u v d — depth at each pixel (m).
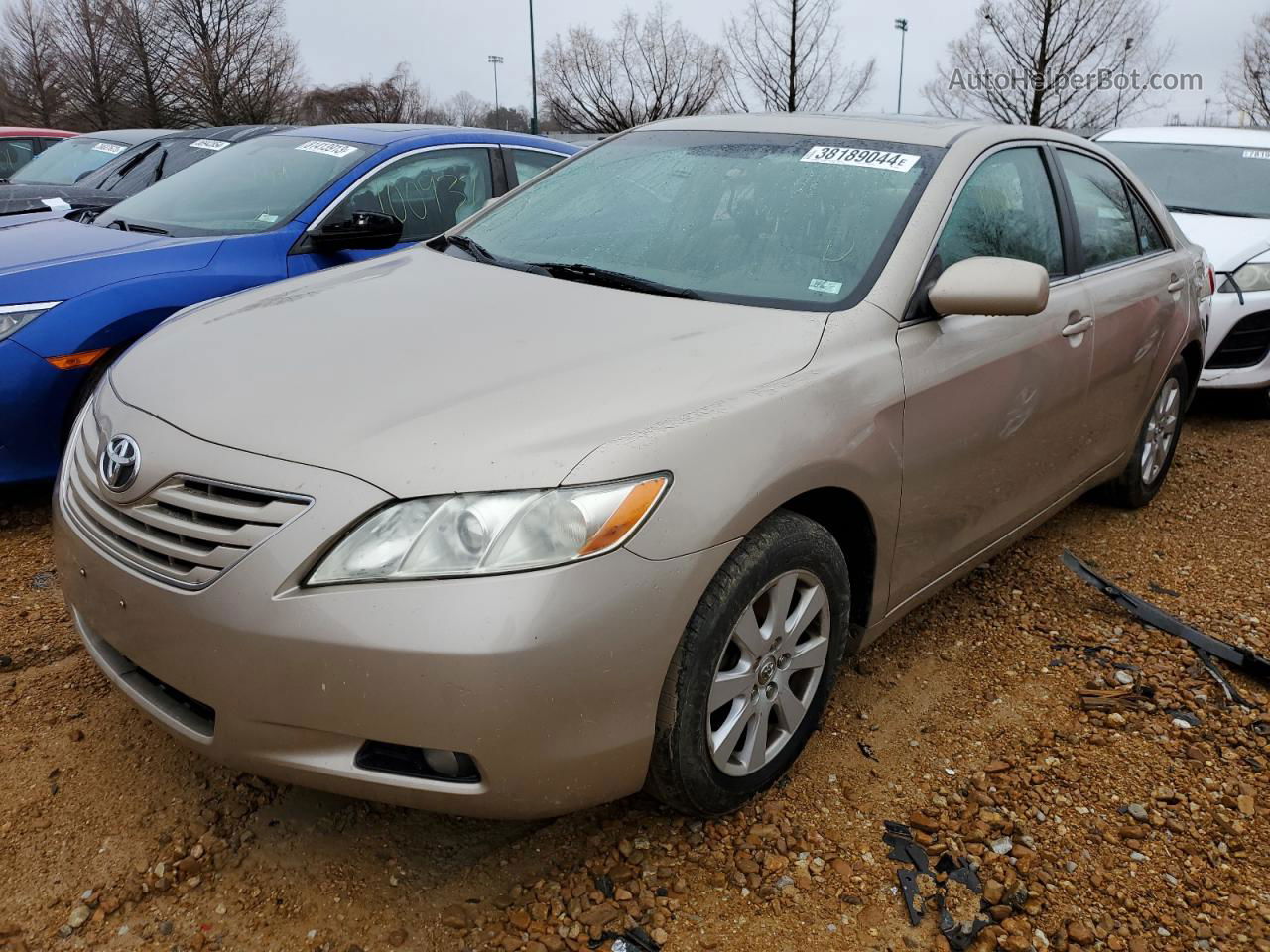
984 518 3.14
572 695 1.95
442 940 2.11
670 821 2.45
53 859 2.26
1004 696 3.06
